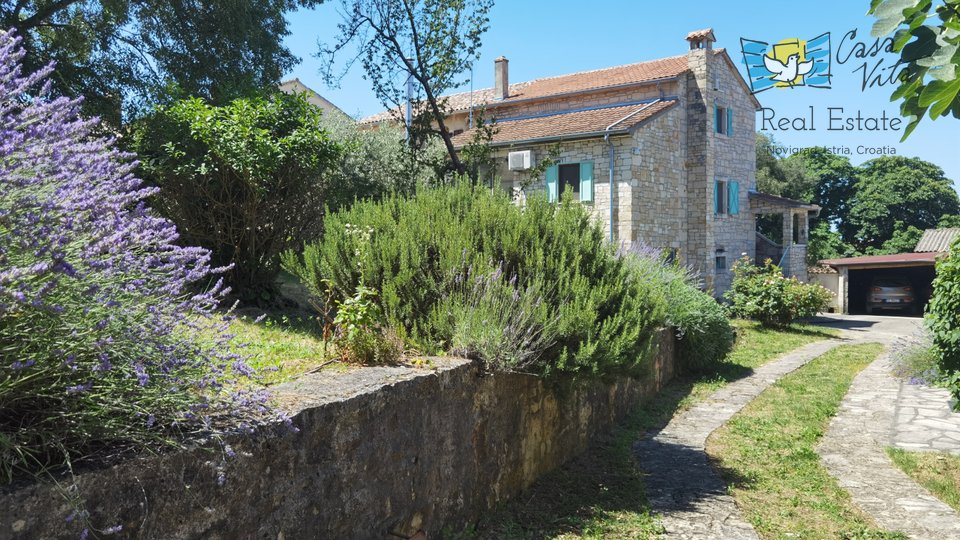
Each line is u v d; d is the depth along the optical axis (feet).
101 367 6.57
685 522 14.83
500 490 15.49
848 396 30.99
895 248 130.72
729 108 75.92
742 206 78.79
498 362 14.84
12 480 6.02
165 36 43.78
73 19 41.81
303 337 19.65
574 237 18.74
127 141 25.21
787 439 23.02
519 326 15.42
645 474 18.54
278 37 48.47
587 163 62.80
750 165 80.94
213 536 7.71
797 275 80.79
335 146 26.99
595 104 73.26
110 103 39.01
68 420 6.72
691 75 70.33
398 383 11.64
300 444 9.17
